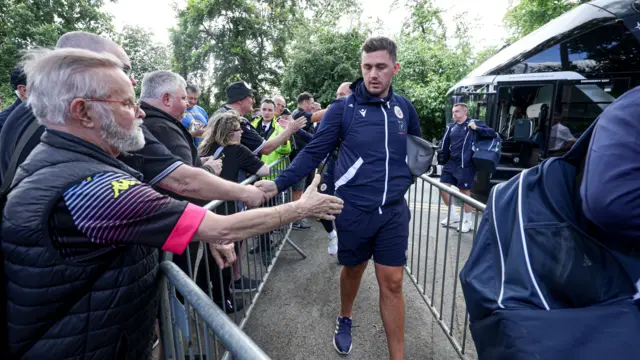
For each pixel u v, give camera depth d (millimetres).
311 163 1896
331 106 1938
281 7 22188
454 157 4762
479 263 966
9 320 837
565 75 4875
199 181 1522
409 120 2045
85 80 887
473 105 5887
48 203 802
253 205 1728
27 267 806
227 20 20484
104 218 836
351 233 1861
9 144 1285
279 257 3686
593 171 746
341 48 15477
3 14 18703
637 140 695
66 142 887
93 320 889
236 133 2654
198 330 1065
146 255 1055
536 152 5297
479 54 17516
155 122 1775
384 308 1887
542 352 720
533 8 12422
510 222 930
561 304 804
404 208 1897
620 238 776
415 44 15328
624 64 4512
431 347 2234
